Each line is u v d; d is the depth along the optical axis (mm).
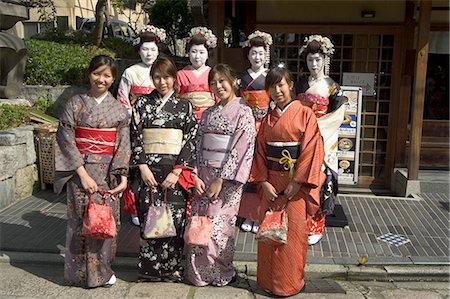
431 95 6859
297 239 3709
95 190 3674
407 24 6277
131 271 4215
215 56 5809
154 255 3891
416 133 6031
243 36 6543
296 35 6484
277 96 3650
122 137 3760
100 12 9086
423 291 3932
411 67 6219
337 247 4547
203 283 3900
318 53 4668
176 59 9039
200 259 3852
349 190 6719
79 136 3709
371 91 6551
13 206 5629
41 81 7609
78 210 3770
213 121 3805
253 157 3826
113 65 3693
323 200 4598
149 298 3703
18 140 5797
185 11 10492
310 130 3619
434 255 4367
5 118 6133
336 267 4156
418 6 6062
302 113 3662
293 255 3707
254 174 3828
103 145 3723
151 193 3838
